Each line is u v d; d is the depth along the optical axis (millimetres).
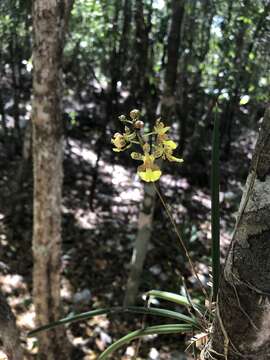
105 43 4793
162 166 3352
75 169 5508
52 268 2773
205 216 5172
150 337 3715
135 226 4832
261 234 934
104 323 3773
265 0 3701
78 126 6086
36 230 2678
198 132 5699
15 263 4168
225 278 1027
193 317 1282
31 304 3754
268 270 943
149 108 4883
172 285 4160
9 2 3799
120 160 5816
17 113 5207
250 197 942
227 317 1042
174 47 3236
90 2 4125
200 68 4688
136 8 4230
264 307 970
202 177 5742
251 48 4090
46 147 2441
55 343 2998
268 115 909
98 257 4418
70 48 4703
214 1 3791
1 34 4219
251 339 1031
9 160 5328
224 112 5711
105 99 5223
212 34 4785
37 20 2189
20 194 4465
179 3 3162
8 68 5727
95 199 5145
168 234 4727
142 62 4758
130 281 3770
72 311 3807
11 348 1817
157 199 4828
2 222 4539
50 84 2299
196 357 1310
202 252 4598
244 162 6195
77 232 4656
